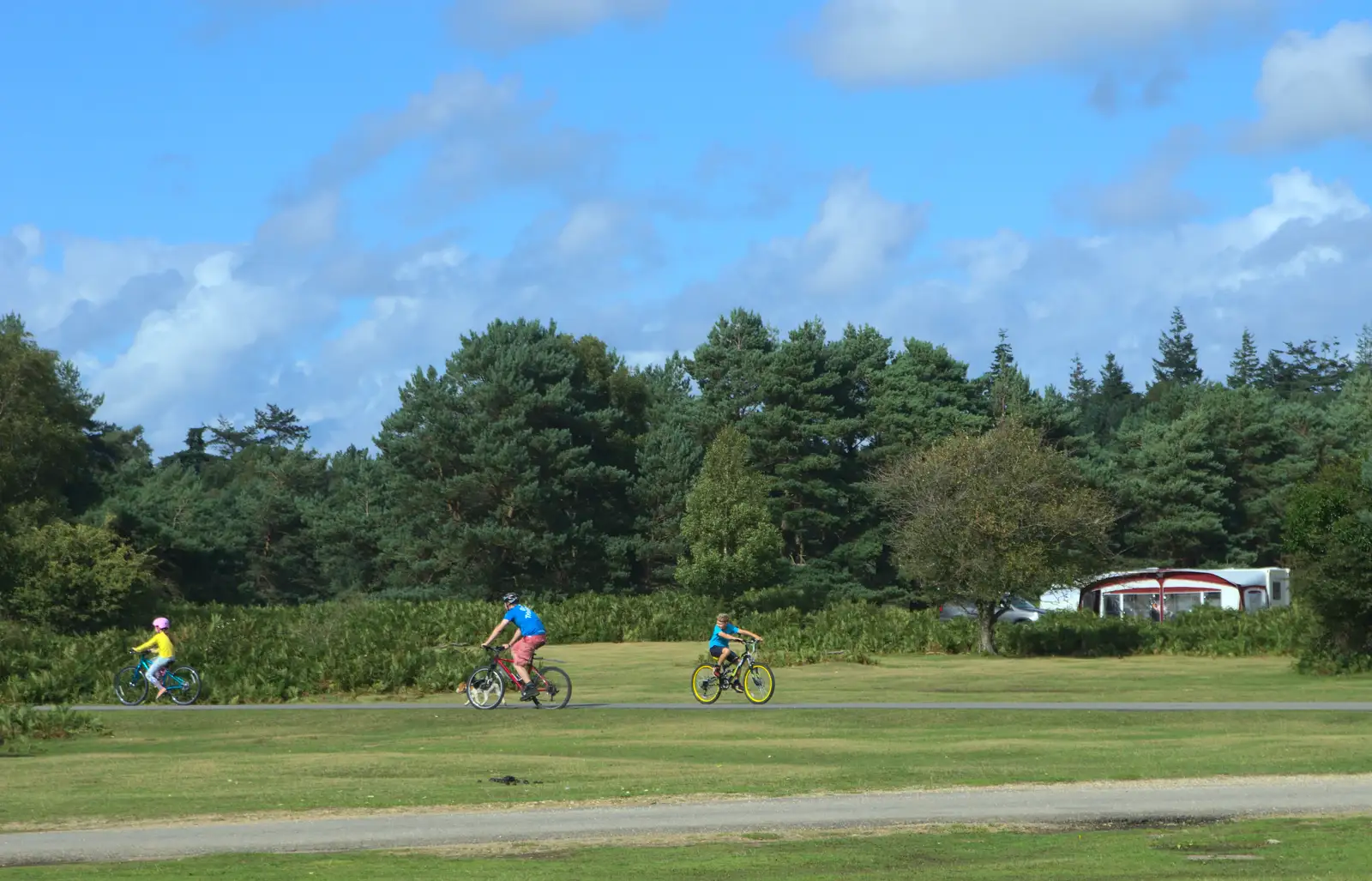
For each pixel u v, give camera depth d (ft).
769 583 214.48
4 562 160.15
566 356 294.25
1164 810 45.88
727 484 214.07
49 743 78.33
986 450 155.63
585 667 145.59
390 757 64.90
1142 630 163.63
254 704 100.58
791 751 66.08
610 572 288.10
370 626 175.42
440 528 274.77
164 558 268.00
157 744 77.00
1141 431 319.27
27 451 245.86
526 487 268.82
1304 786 51.11
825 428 287.69
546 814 45.88
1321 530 119.03
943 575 156.15
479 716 85.87
